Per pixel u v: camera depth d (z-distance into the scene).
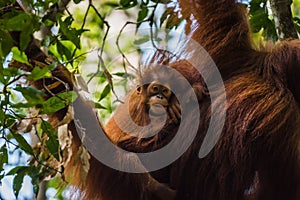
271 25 10.09
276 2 9.12
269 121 7.87
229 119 8.02
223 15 8.84
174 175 8.23
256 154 7.85
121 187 7.99
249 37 8.89
